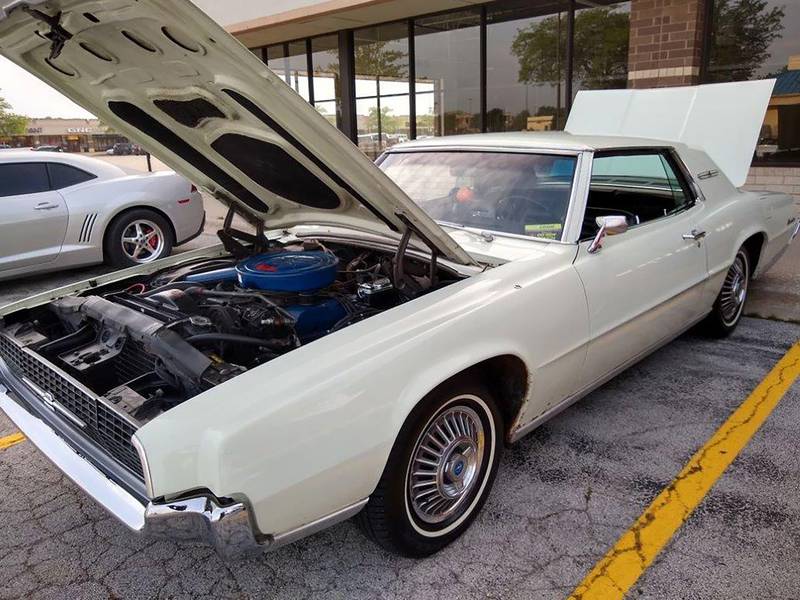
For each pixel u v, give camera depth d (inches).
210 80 85.0
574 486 113.7
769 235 179.9
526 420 109.3
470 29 402.6
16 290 260.8
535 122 391.9
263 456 72.6
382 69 458.0
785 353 169.3
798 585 89.0
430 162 143.9
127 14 72.4
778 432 129.7
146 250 290.7
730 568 92.7
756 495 109.4
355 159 87.4
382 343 85.4
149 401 84.4
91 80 98.1
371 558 97.8
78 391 91.3
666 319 139.3
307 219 133.8
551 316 105.5
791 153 303.6
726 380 154.2
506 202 125.8
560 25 365.1
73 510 112.3
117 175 279.4
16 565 98.6
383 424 82.2
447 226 128.1
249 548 73.6
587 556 96.3
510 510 107.5
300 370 79.4
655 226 136.8
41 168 259.6
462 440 97.7
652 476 116.1
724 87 179.5
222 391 77.0
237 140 104.9
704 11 300.0
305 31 474.0
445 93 428.8
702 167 161.5
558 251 112.9
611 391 150.3
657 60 311.0
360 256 131.5
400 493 88.5
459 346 91.1
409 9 397.7
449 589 90.6
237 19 474.3
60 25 78.5
